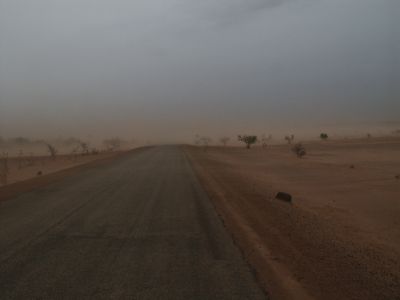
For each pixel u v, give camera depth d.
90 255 6.73
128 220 9.51
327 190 19.25
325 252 7.48
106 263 6.30
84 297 4.98
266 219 10.07
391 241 9.89
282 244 7.71
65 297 4.98
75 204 11.80
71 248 7.16
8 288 5.29
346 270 6.50
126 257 6.62
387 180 22.28
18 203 12.16
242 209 11.20
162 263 6.31
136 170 22.86
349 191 18.83
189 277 5.70
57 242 7.57
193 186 15.66
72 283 5.45
